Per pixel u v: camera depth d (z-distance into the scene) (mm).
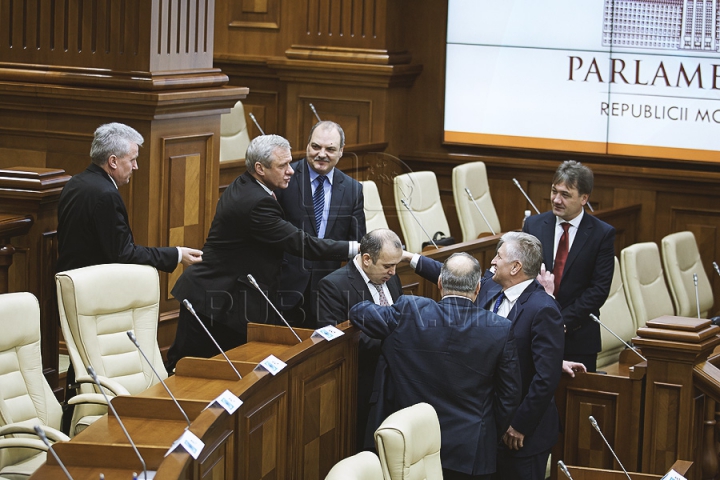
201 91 12867
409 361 9141
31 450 8773
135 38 12438
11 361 8750
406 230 15656
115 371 9703
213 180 13562
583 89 18766
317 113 19266
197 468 7105
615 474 9164
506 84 19172
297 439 8969
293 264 10922
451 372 9055
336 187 11078
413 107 19750
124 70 12508
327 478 6859
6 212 11133
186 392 8062
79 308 9477
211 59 13562
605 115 18703
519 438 9586
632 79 18469
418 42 19562
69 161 12781
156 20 12445
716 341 9852
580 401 10453
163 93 12320
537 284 9898
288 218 10977
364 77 18766
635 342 9820
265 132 20094
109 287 9703
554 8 18688
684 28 18047
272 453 8648
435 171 19844
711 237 18328
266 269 10180
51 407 8961
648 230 18719
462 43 19312
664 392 9789
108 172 10312
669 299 14812
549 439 9914
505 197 19453
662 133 18422
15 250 11109
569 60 18766
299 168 11078
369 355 9961
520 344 9680
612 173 18688
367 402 10055
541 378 9477
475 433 8969
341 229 11086
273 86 19969
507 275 9867
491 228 16703
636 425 10188
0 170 11156
